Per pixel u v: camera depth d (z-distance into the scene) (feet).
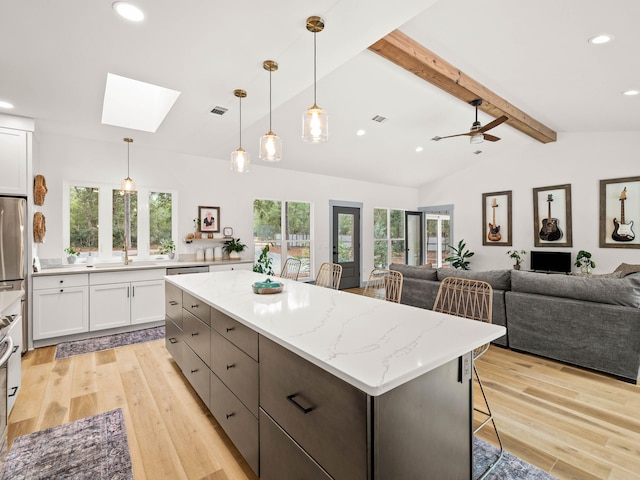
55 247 13.19
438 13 8.37
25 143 11.19
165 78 8.43
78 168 13.65
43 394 8.27
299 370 4.07
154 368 9.84
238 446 5.65
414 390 3.61
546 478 5.41
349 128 16.33
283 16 6.06
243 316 5.48
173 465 5.82
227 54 7.34
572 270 19.38
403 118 15.76
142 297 13.32
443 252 28.94
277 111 14.03
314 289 8.14
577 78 11.26
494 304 11.55
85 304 12.12
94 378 9.16
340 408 3.44
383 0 5.67
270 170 19.83
